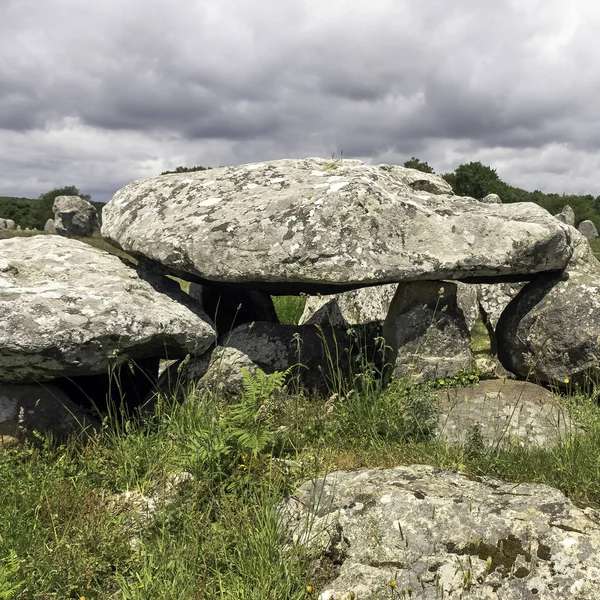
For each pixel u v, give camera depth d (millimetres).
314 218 5492
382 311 8188
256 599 3104
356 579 3197
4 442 4863
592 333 5688
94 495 4195
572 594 2996
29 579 3262
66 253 6152
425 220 5742
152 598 3100
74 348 4734
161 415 5195
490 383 5891
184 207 6242
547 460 4379
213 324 5973
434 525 3418
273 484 4055
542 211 6129
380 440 4797
